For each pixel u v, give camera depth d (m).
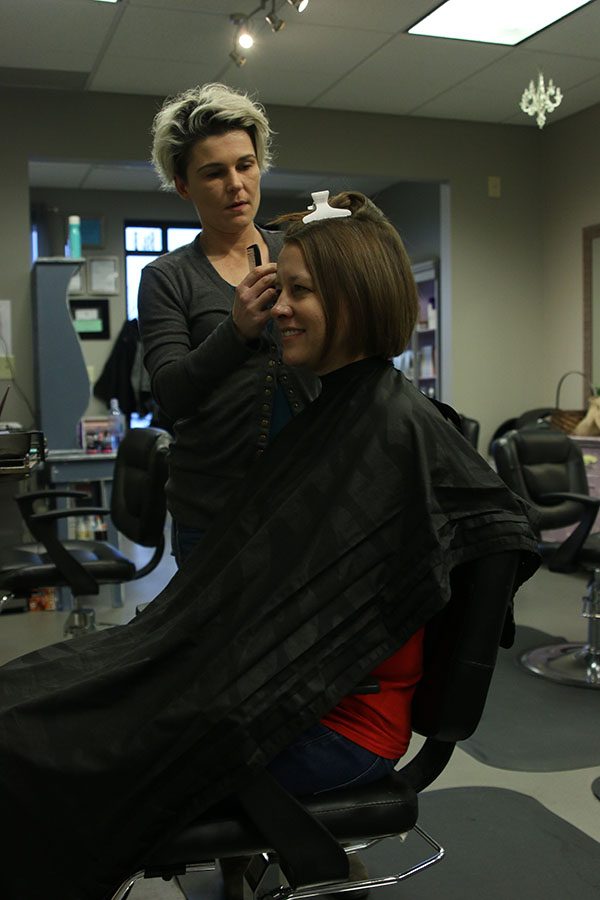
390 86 4.93
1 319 4.76
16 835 1.04
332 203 1.22
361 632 1.06
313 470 1.14
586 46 4.38
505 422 5.83
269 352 1.52
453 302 5.73
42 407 4.55
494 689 3.15
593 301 5.48
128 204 8.19
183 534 1.62
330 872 1.05
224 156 1.54
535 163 5.86
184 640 1.08
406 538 1.07
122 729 1.06
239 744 1.02
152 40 4.17
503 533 1.08
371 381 1.16
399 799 1.13
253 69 4.61
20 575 3.05
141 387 7.67
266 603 1.08
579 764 2.52
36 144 4.80
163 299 1.61
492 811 2.24
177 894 1.86
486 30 4.15
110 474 4.42
